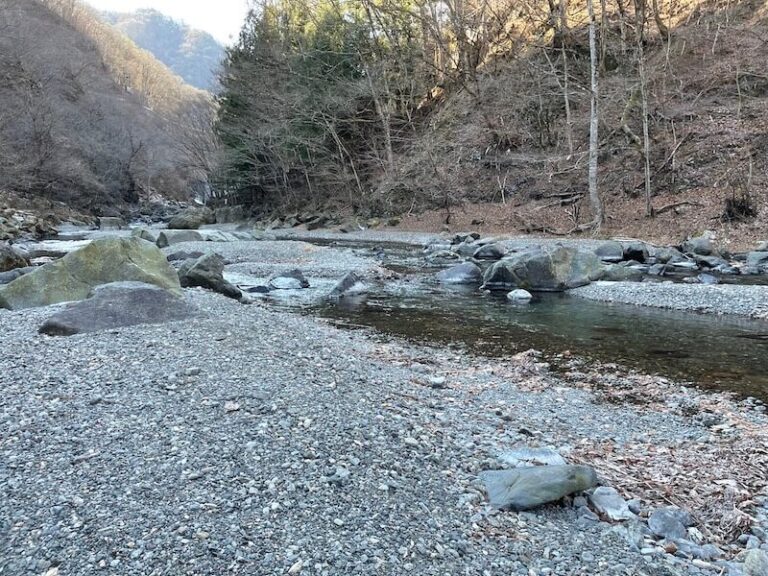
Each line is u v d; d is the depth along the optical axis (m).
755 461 6.11
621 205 29.70
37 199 47.22
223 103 51.38
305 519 4.21
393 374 8.67
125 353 7.89
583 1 42.00
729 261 20.62
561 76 35.91
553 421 7.22
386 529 4.20
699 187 27.33
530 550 4.15
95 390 6.43
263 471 4.80
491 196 37.41
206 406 6.03
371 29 43.97
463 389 8.30
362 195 44.03
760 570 4.00
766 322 13.02
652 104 31.89
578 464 5.59
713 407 7.92
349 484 4.74
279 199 52.56
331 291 17.14
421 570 3.79
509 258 18.19
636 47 33.03
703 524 4.78
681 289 15.97
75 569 3.60
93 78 81.62
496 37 44.88
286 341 9.59
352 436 5.58
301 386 6.86
